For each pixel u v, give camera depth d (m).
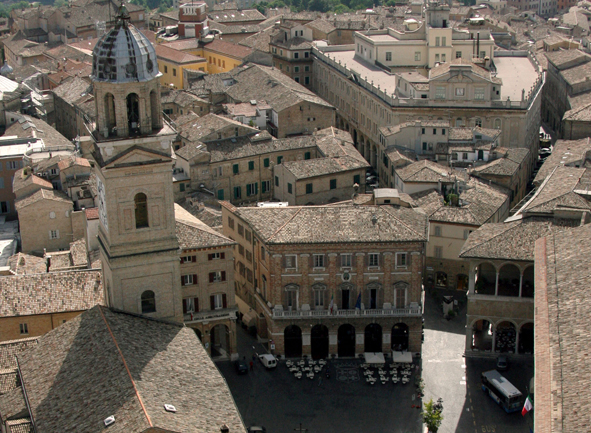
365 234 130.12
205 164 183.12
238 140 191.88
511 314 130.50
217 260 128.75
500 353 134.00
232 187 188.50
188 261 127.44
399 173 174.12
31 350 99.75
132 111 98.56
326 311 132.38
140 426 78.69
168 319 106.06
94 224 149.25
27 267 152.12
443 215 155.50
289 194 178.12
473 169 178.25
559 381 77.44
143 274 103.44
